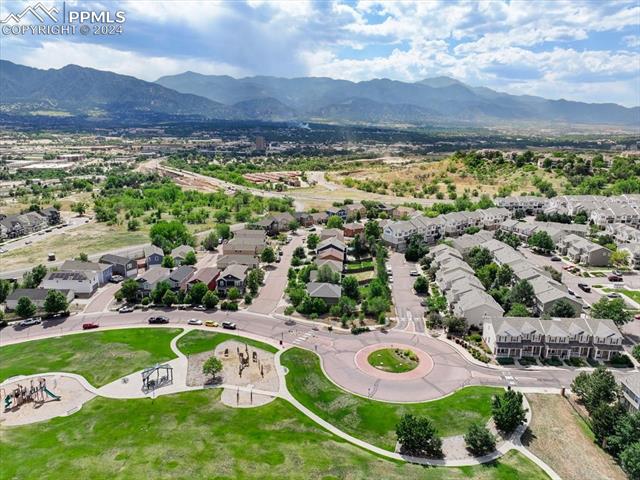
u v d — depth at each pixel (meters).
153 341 111.25
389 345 110.25
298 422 82.38
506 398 81.75
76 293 139.00
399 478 68.62
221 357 103.94
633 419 74.19
